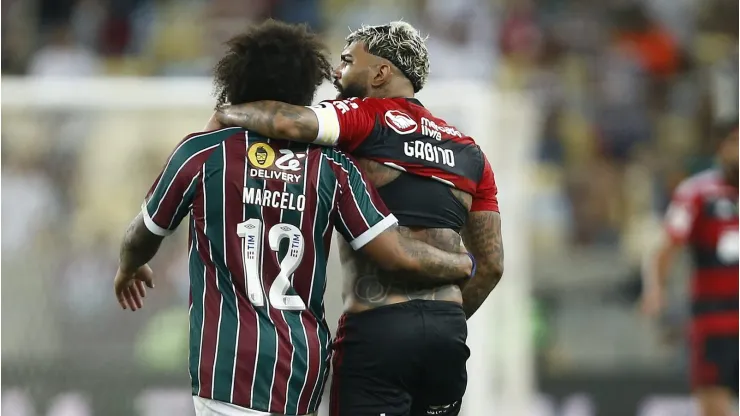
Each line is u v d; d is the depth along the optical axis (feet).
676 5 151.23
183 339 84.64
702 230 85.10
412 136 41.98
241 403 38.27
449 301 42.22
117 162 86.02
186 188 39.34
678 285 103.14
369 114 41.52
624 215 114.73
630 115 130.21
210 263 39.24
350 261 42.32
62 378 84.89
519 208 88.58
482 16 140.36
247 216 39.14
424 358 41.29
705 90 130.82
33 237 85.46
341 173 40.29
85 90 86.02
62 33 143.74
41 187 85.76
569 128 127.95
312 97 41.60
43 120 85.97
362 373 41.37
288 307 39.22
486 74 132.98
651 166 121.19
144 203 40.50
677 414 99.35
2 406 84.79
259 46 40.65
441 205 42.11
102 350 85.05
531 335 101.81
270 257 39.11
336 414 41.98
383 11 143.33
